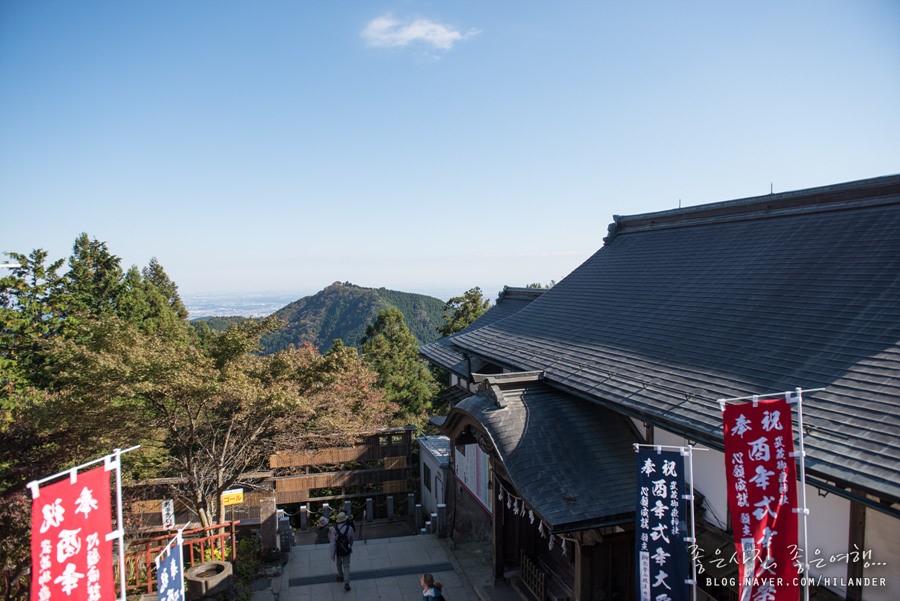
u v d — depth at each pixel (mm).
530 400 12852
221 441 18453
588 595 11000
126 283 35125
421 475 25172
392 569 16594
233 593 13438
